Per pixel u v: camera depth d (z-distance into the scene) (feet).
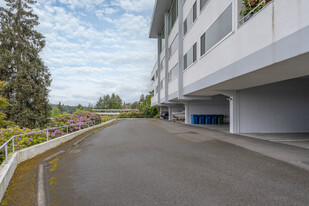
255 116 37.70
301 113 38.40
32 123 67.26
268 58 19.10
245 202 10.81
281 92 38.17
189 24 48.37
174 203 10.98
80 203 11.45
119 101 340.80
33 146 23.02
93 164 19.34
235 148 23.89
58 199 12.10
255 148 23.56
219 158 19.67
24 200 12.11
